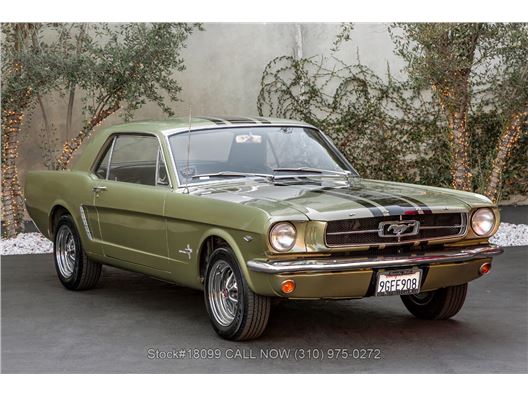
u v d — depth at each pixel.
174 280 6.74
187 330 6.55
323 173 7.07
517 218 13.27
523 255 10.16
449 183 14.31
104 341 6.24
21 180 13.91
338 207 5.71
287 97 14.48
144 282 8.72
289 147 7.14
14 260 10.30
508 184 14.76
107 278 8.97
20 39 11.56
